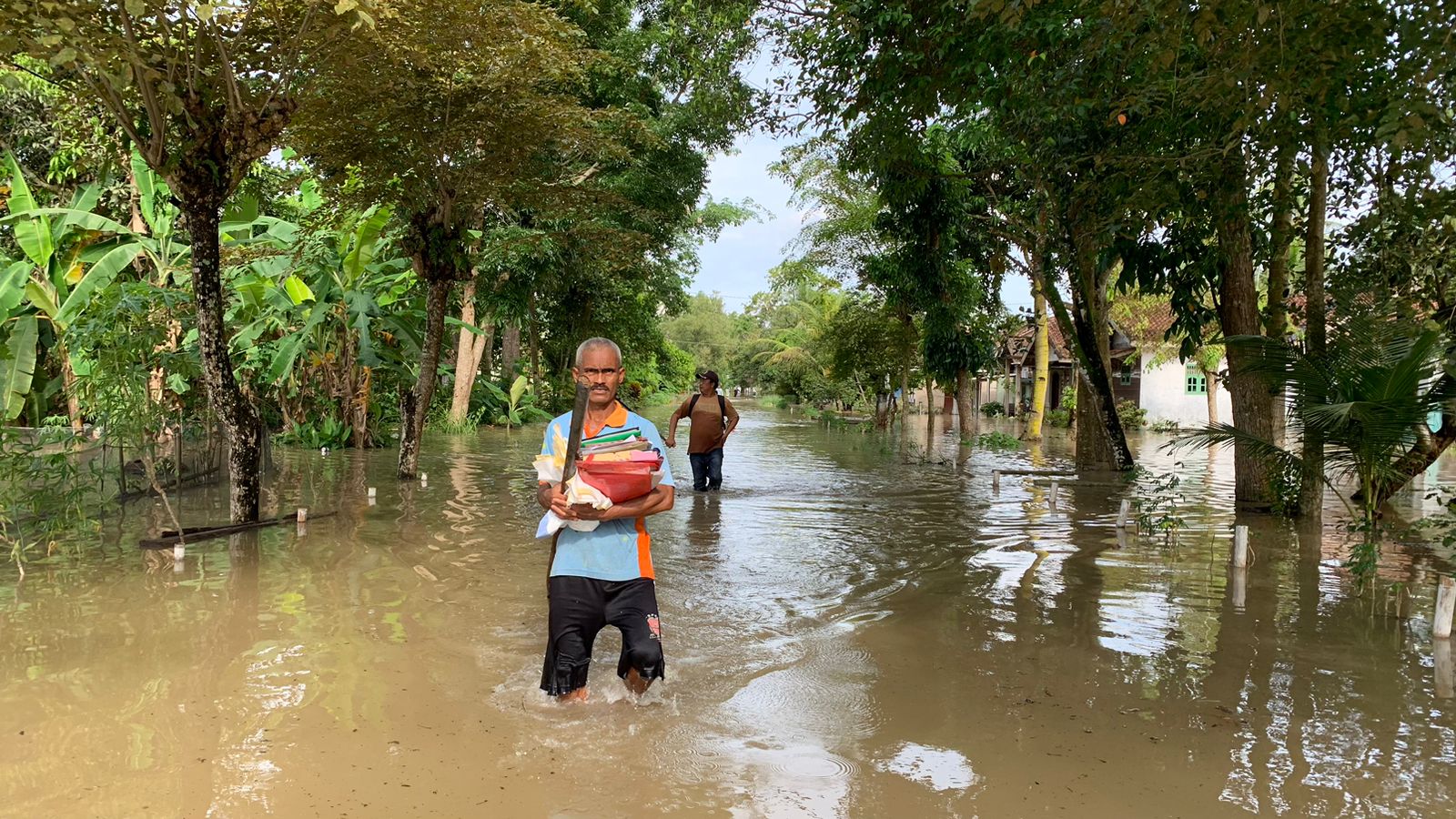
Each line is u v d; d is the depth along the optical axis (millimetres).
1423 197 6617
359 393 16500
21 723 3611
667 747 3494
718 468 11609
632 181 20000
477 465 14133
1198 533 8719
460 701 3939
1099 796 3117
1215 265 10797
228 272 14750
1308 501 9492
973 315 23047
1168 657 4719
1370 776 3295
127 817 2855
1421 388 8148
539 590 5953
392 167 10625
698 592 6129
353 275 15766
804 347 47094
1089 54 6797
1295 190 9188
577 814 2938
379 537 7797
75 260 12969
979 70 7406
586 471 3727
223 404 7910
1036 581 6555
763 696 4086
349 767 3252
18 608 5363
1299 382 8383
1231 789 3184
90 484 8539
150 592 5789
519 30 9133
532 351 31531
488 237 20438
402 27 7973
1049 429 29203
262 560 6789
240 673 4238
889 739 3607
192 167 7227
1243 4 5164
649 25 20312
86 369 11336
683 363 75188
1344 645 4961
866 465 15664
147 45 6820
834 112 9234
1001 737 3641
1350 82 6305
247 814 2883
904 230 20438
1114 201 9234
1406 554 7727
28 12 5828
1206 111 7336
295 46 7391
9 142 14367
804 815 2957
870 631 5191
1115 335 32719
